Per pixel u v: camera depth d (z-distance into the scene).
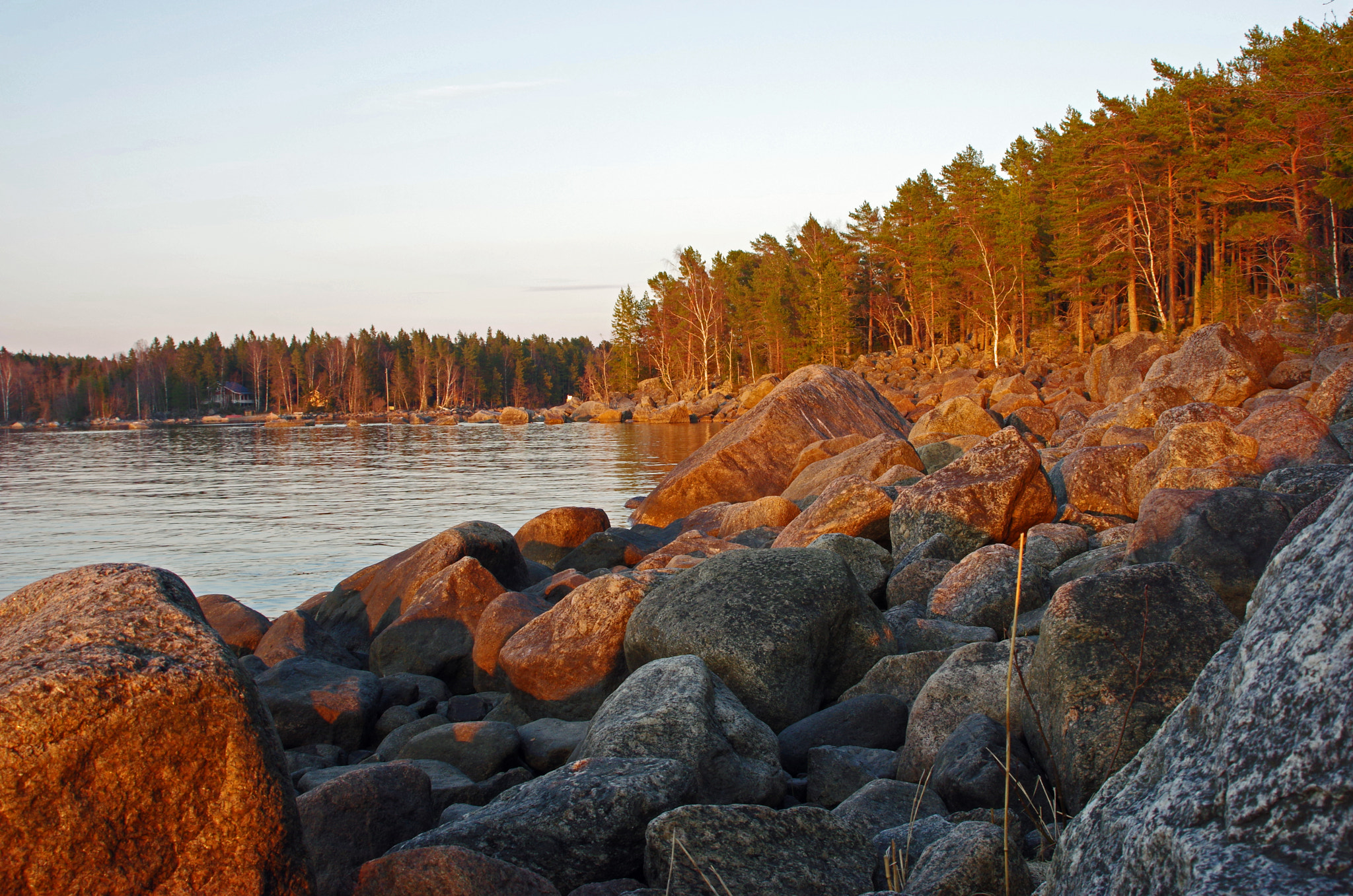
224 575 15.41
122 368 126.94
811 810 4.05
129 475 34.34
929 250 67.19
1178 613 4.69
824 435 20.70
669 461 37.34
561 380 154.88
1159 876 1.89
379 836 4.55
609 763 4.57
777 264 88.19
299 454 46.22
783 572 7.09
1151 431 15.01
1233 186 41.94
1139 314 55.19
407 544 18.14
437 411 119.81
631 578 8.20
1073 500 12.02
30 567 16.08
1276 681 1.89
